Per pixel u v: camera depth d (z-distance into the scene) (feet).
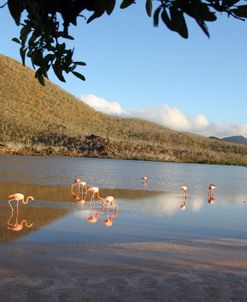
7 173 111.14
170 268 32.53
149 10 5.77
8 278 28.94
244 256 36.91
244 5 5.66
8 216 52.08
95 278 29.63
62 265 32.42
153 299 26.32
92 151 250.78
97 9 5.93
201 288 28.40
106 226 48.73
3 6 6.32
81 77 7.69
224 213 64.08
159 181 118.62
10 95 389.19
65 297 26.13
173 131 408.26
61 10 6.34
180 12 5.68
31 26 7.11
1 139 252.01
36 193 75.46
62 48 7.44
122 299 26.17
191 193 92.32
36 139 265.75
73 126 350.43
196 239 43.73
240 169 226.99
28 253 35.53
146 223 51.98
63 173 124.57
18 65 457.27
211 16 5.67
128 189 92.53
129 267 32.48
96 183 102.17
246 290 28.37
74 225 48.60
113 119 431.02
